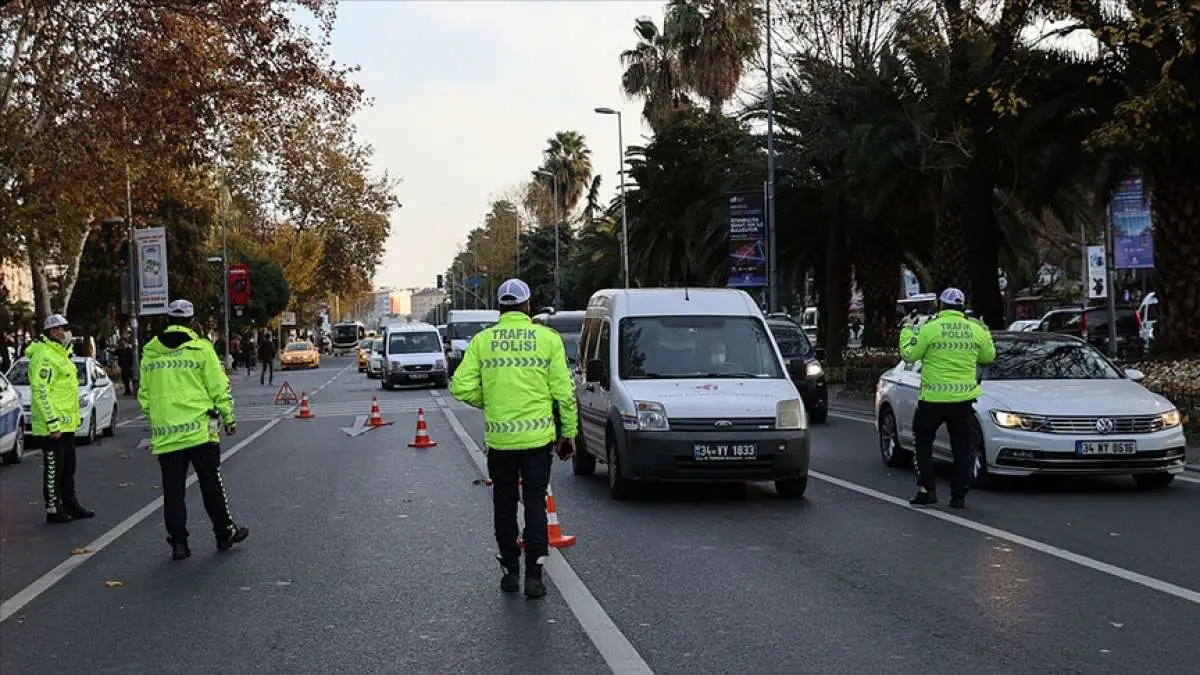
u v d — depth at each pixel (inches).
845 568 335.6
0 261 1210.0
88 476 639.1
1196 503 446.6
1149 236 1078.4
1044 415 468.8
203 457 382.9
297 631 277.4
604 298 559.5
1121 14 720.3
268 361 1866.4
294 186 3024.1
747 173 1445.6
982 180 1000.2
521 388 307.1
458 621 282.5
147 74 995.9
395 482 564.1
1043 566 333.7
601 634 267.1
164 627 285.1
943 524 407.5
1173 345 809.5
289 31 1023.6
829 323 1386.6
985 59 914.7
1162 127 751.7
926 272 1673.2
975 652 247.1
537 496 308.8
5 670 250.5
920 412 447.2
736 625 273.1
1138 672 231.9
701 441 457.1
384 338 1663.4
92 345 1510.8
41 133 1076.5
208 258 2277.3
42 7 1013.2
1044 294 2628.0
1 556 390.9
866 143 1016.2
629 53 2260.1
